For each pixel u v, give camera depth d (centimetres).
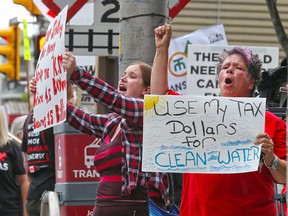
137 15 1386
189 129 966
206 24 3209
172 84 2420
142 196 1086
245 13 3228
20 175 1778
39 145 1647
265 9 3228
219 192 961
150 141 968
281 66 1681
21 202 1791
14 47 3173
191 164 963
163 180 1116
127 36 1393
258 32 3231
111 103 1037
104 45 1634
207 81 2278
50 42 1109
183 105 966
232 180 959
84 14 1747
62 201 1421
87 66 2475
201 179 972
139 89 1119
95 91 1037
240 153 957
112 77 1764
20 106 9681
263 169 964
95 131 1131
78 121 1134
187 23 3203
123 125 1084
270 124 979
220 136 961
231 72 984
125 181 1079
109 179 1087
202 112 964
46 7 1655
